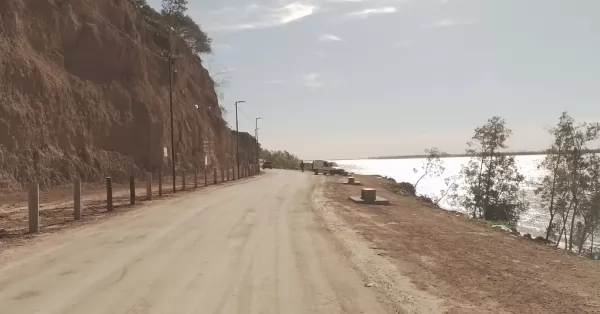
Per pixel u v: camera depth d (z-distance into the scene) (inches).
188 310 240.7
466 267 361.4
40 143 1178.6
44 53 1322.6
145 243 422.0
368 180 1769.2
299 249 405.1
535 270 366.6
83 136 1352.1
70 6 1464.1
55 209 706.8
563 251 543.8
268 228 517.0
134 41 1695.4
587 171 1684.3
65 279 297.1
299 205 765.9
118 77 1604.3
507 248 478.0
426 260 381.4
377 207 812.0
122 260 352.8
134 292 270.7
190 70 2439.7
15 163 1080.8
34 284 285.3
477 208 2130.9
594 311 259.1
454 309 254.1
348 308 250.5
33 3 1328.7
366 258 378.6
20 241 428.1
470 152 2113.7
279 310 243.9
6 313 232.8
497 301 271.6
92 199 887.1
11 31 1195.9
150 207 719.7
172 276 307.4
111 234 468.8
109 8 1658.5
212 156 2370.8
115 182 1413.6
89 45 1504.7
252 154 4665.4
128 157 1523.1
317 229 520.7
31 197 479.8
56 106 1263.5
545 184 1787.6
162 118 1727.4
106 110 1482.5
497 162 2070.6
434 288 296.2
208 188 1190.3
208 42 2984.7
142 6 2374.5
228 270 326.0
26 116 1146.0
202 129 2229.3
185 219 582.2
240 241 436.8
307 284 295.3
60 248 396.2
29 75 1189.1
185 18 2822.3
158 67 1935.3
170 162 1784.0
